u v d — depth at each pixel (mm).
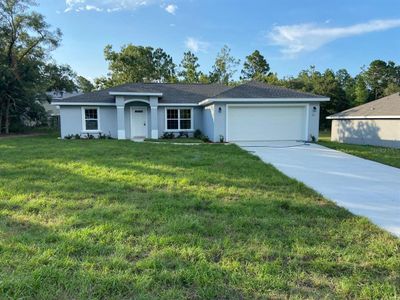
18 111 26984
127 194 5711
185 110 20484
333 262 3125
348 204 5301
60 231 3865
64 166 8547
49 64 30703
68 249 3324
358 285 2725
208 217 4477
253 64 52812
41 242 3529
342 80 51656
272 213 4684
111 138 19984
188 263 3090
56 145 14516
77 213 4578
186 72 46406
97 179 6938
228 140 16703
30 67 27266
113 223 4137
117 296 2551
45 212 4652
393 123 16094
